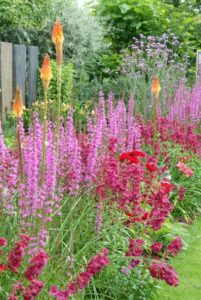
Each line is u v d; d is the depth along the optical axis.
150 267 3.53
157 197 4.08
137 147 5.87
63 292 2.76
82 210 4.16
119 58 13.91
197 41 17.41
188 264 5.26
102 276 4.04
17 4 11.83
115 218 4.30
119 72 13.75
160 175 5.97
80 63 13.60
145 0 14.60
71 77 11.27
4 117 10.00
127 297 4.04
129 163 4.50
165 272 3.50
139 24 14.32
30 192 3.31
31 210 3.37
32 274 2.66
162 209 4.06
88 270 2.98
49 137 4.04
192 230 6.27
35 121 3.95
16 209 3.72
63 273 3.37
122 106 6.28
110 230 4.29
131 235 4.66
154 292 4.20
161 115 9.41
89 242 3.85
